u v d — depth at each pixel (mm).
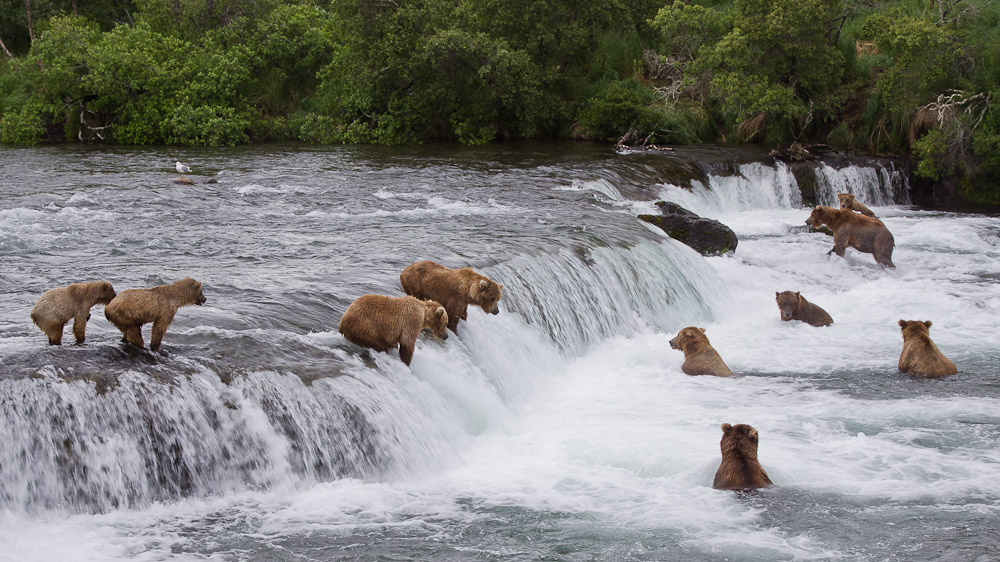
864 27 27766
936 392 10766
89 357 7566
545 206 18906
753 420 9805
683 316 14672
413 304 8961
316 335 9125
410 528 7035
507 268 12320
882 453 8797
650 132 31453
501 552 6684
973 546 6801
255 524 6934
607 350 12664
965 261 18188
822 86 29609
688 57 33781
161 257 12719
